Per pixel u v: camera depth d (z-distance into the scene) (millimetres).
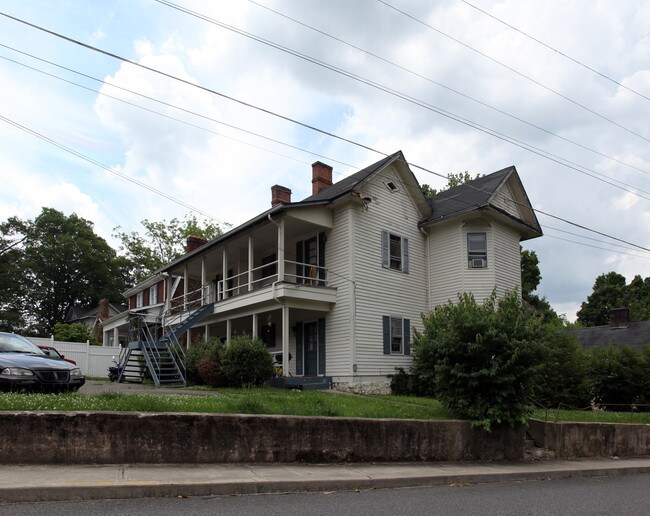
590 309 58406
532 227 24969
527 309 12312
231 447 8430
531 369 10984
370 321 20656
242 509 6141
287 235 23172
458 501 7266
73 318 59906
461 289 22234
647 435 14547
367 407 11836
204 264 26078
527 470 10094
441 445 10516
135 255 60094
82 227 62500
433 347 11656
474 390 11133
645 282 57969
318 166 26594
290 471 8164
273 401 11062
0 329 53188
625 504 7570
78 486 6234
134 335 22469
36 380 10523
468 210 21938
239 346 18359
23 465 7133
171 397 10516
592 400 20125
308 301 20328
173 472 7402
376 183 22094
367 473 8539
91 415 7609
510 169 24453
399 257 22562
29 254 58656
